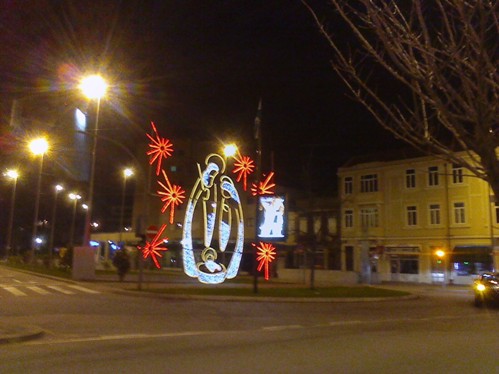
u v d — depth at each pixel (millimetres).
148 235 27391
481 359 9656
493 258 40594
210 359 9594
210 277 33688
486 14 4625
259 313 18969
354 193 51156
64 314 17281
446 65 4930
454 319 18000
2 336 11812
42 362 9312
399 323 16484
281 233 39094
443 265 44312
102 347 11078
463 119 4887
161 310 19078
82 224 87125
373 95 5715
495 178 4766
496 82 4816
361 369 8688
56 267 47906
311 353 10289
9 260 61125
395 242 47719
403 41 5062
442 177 45406
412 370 8602
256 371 8508
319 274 47062
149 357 9805
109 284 31000
